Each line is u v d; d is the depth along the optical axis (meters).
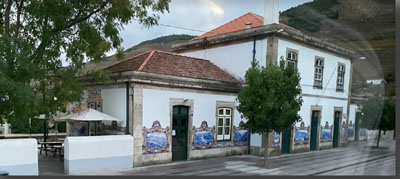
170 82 9.20
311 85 9.82
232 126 11.05
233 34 11.91
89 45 8.17
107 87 9.55
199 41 13.17
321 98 8.09
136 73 8.45
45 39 7.36
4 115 7.46
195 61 11.49
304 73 10.12
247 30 11.38
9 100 7.09
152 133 8.82
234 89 11.05
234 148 11.02
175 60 10.68
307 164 5.24
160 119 9.05
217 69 11.79
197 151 9.95
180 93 9.58
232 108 11.08
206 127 10.26
